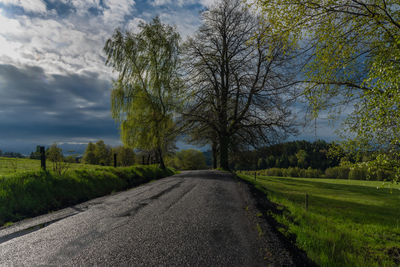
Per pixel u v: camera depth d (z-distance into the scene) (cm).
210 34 2203
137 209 635
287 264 320
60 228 468
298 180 3784
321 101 573
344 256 423
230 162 2833
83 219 536
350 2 448
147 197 831
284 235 454
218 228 470
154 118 2144
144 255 339
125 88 2125
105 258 329
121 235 425
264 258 336
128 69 2133
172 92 2250
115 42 2108
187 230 455
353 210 1281
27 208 638
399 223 974
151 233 435
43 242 392
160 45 2164
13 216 576
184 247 370
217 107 2266
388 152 502
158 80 2159
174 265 309
